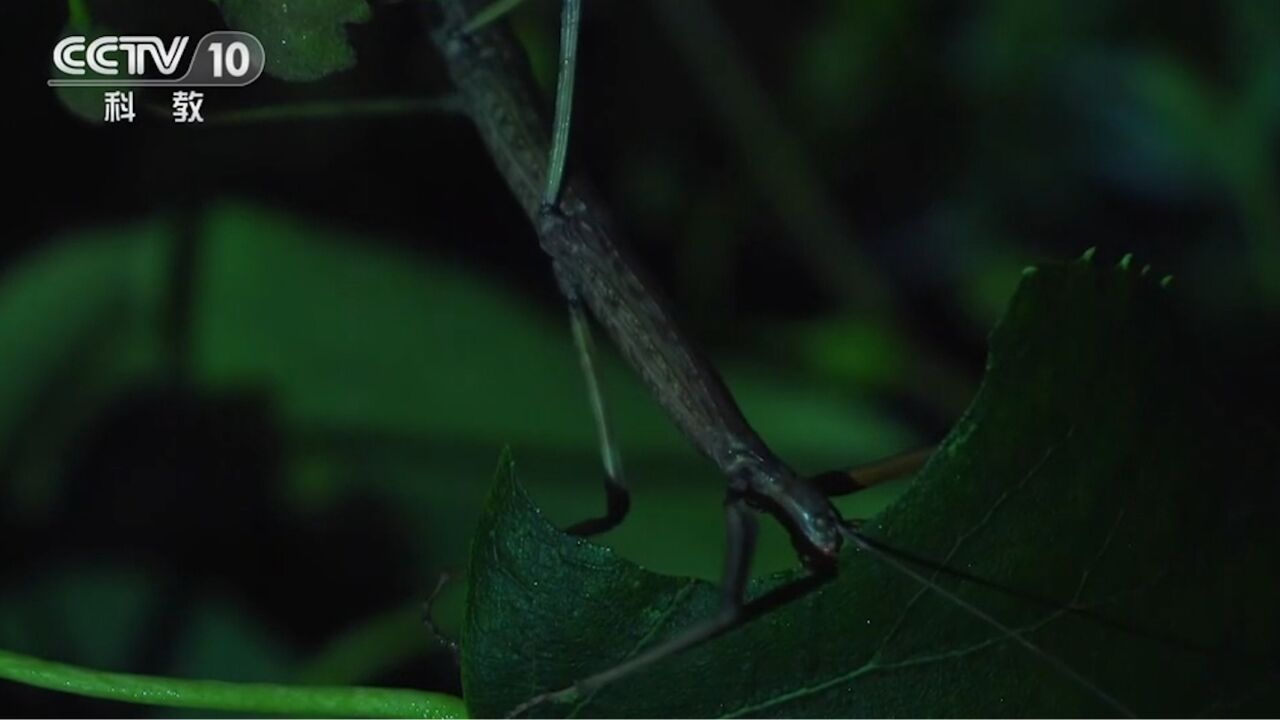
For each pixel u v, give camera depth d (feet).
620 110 1.05
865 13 1.10
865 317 1.03
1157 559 0.64
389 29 0.78
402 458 0.85
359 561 0.87
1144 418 0.64
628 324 0.67
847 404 0.86
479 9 0.70
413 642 0.83
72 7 0.66
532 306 0.87
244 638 0.84
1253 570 0.64
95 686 0.63
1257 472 0.64
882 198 1.15
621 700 0.63
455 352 0.85
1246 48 1.14
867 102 1.12
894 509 0.63
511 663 0.62
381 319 0.85
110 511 0.86
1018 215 1.15
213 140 0.88
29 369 0.84
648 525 0.82
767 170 1.03
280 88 0.75
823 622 0.63
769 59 1.11
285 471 0.86
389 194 0.96
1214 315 1.13
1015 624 0.63
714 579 0.81
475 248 0.97
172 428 0.86
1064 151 1.15
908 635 0.63
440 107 0.70
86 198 0.89
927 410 1.01
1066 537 0.64
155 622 0.84
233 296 0.85
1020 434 0.63
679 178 1.05
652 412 0.84
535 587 0.62
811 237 1.03
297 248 0.86
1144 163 1.15
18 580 0.84
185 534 0.87
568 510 0.82
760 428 0.85
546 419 0.84
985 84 1.13
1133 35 1.14
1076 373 0.63
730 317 1.03
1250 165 1.13
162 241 0.85
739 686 0.63
